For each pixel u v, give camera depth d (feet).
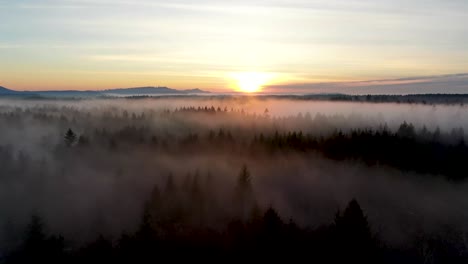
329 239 199.72
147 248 204.74
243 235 205.77
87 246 221.05
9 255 213.66
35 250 206.69
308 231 231.71
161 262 199.52
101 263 200.03
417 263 220.84
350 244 187.62
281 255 190.60
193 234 228.84
